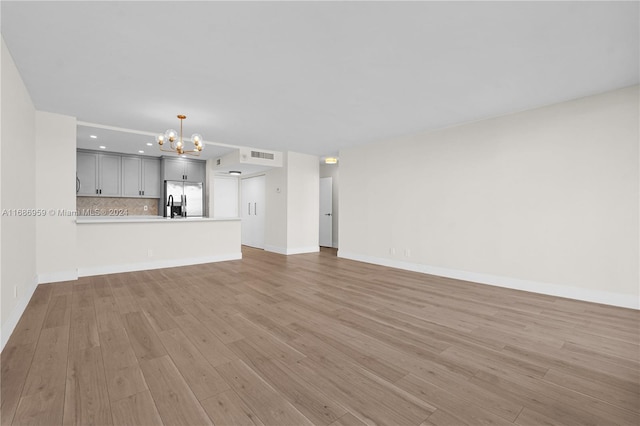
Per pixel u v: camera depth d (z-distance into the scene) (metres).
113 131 5.11
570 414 1.62
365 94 3.54
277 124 4.80
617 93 3.37
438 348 2.39
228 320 2.94
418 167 5.32
